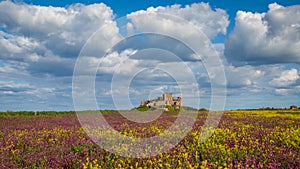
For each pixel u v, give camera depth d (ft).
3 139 44.91
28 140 43.88
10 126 62.34
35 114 101.19
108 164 31.60
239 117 88.94
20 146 40.57
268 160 32.42
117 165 30.96
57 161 31.89
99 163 31.96
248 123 69.51
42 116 92.38
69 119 80.79
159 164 29.84
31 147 39.34
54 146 39.73
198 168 30.22
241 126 62.18
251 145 39.78
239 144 40.78
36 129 58.08
